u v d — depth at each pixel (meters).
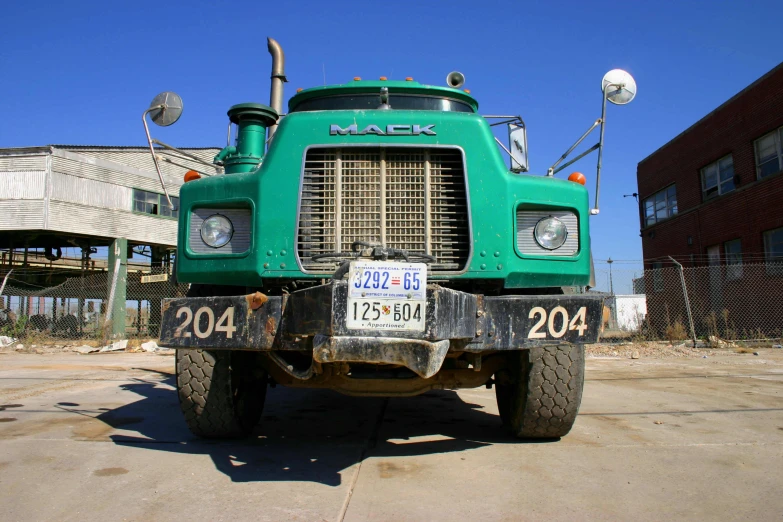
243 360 3.90
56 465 3.38
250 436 4.19
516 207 3.40
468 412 5.20
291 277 3.32
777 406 5.41
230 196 3.44
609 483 3.08
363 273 2.73
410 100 4.70
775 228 15.60
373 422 4.73
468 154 3.39
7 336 16.59
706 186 19.03
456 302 2.91
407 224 3.36
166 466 3.37
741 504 2.78
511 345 3.13
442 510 2.68
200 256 3.45
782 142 15.40
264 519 2.56
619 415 4.96
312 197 3.38
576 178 3.83
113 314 20.70
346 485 3.04
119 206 22.45
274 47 6.50
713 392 6.31
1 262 23.77
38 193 20.41
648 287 20.28
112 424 4.57
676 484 3.07
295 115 3.41
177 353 3.79
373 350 2.68
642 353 11.48
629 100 4.10
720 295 17.48
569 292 3.75
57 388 6.75
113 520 2.56
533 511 2.67
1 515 2.61
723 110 17.80
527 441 4.00
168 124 4.20
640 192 23.66
